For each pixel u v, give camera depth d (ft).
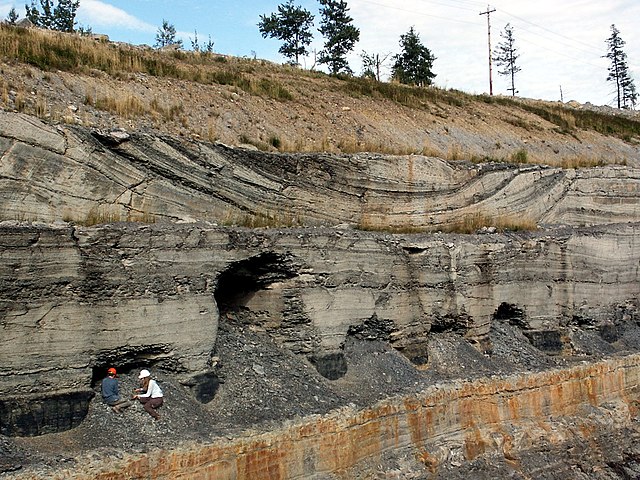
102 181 43.01
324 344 47.85
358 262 50.83
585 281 69.82
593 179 79.05
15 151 39.42
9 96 48.29
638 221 82.12
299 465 40.06
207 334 41.78
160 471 34.58
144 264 39.32
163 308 39.88
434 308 56.13
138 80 62.18
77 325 36.27
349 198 57.47
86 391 36.27
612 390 64.13
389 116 85.46
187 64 77.77
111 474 32.94
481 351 58.75
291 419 40.60
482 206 67.21
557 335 66.13
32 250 34.94
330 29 121.80
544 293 65.51
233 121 63.67
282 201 52.95
